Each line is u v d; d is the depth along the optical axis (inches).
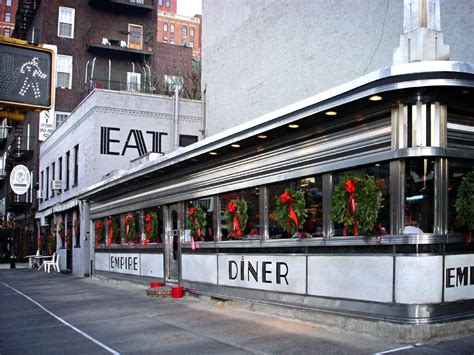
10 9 3848.4
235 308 458.0
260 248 432.5
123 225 771.4
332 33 541.6
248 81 701.3
